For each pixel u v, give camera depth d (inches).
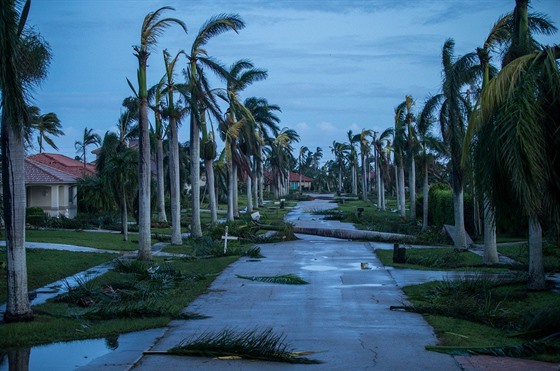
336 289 631.2
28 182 1514.5
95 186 1528.1
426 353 361.7
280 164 3029.0
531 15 645.3
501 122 474.6
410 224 1533.0
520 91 469.7
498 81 488.1
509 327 425.4
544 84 483.5
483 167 507.5
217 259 912.3
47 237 1129.4
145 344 389.1
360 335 412.2
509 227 559.2
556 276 645.9
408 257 894.4
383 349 371.9
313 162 7411.4
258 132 2207.2
